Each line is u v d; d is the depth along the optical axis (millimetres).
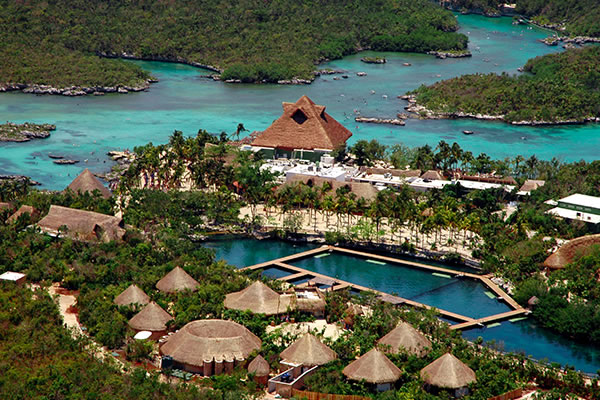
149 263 164875
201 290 148250
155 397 112500
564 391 120000
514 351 138375
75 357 124688
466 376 120312
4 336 129875
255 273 164250
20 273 155875
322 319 145875
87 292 147250
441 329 138875
